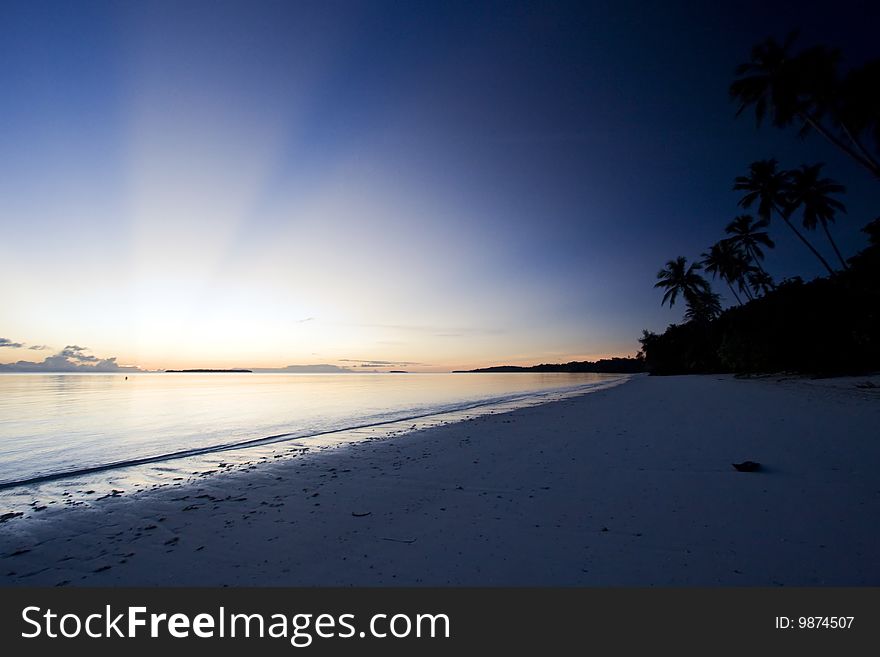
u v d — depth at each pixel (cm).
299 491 648
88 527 518
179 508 585
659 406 1664
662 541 394
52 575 391
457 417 1712
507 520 473
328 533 462
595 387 4025
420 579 350
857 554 348
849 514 429
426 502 559
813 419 1033
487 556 384
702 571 337
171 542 457
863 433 823
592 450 850
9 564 417
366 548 416
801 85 2075
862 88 1931
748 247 4272
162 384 7025
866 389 1762
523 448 918
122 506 605
